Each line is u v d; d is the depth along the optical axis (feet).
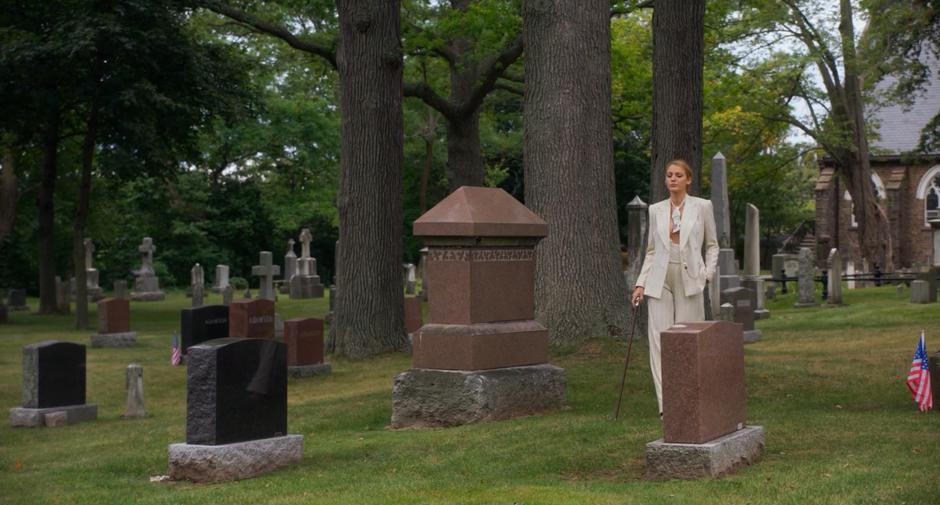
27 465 35.91
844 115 138.31
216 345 29.01
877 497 21.21
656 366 30.60
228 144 201.26
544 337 38.91
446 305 37.09
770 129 150.20
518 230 37.70
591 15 52.85
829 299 98.73
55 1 102.53
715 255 30.30
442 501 23.39
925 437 28.25
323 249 220.02
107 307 83.15
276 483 27.43
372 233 65.51
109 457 35.65
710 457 23.65
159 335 93.30
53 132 113.91
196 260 205.67
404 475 27.55
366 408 43.27
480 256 36.91
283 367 30.68
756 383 43.98
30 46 96.99
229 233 208.23
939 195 179.63
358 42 65.05
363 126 65.26
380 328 65.57
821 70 137.69
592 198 52.54
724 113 142.82
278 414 30.53
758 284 89.45
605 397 41.04
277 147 205.16
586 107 52.65
